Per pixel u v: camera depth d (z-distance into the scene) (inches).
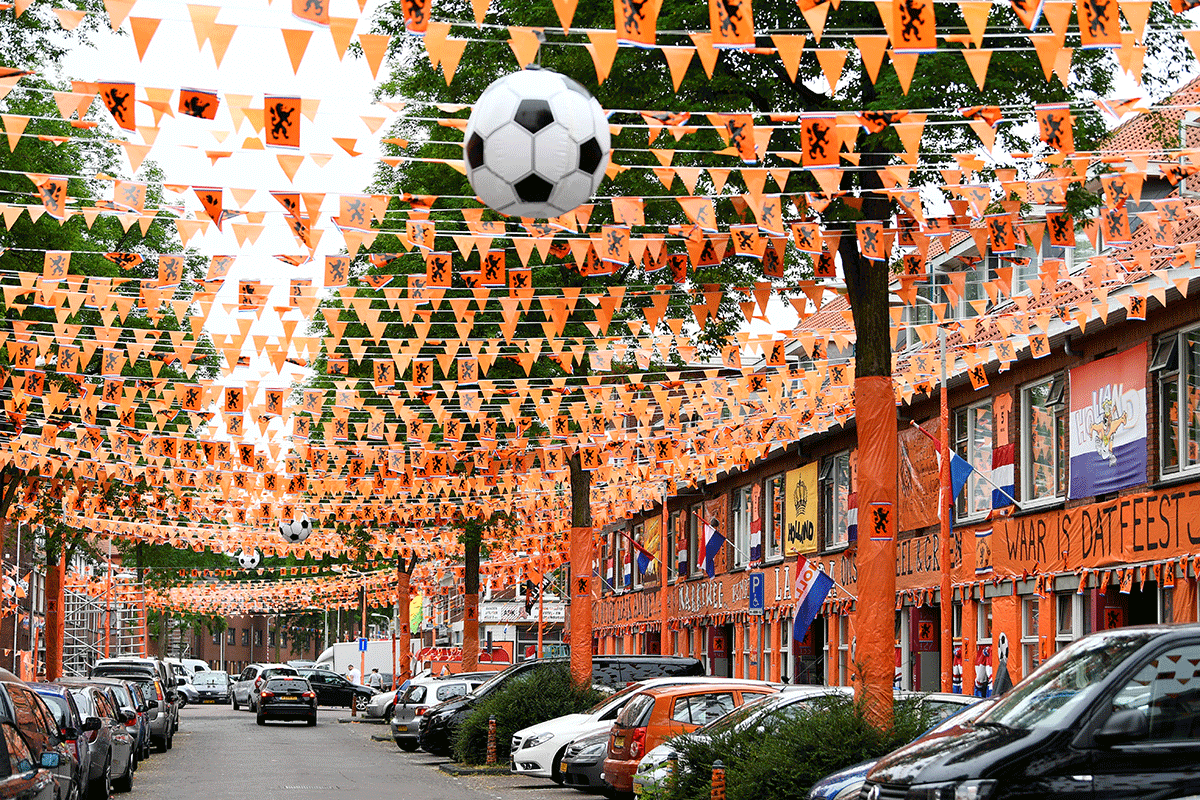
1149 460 983.0
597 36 390.9
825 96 663.1
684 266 639.1
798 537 1615.4
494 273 629.3
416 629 3732.8
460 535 1838.1
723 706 864.3
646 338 979.3
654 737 855.1
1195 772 388.2
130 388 896.9
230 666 5595.5
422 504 1505.9
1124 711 388.5
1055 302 1081.4
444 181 895.1
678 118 495.2
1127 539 999.0
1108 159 565.3
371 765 1283.2
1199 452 941.2
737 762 645.3
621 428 1125.7
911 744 436.1
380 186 1011.3
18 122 459.8
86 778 754.2
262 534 1876.2
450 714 1370.6
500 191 404.2
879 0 395.5
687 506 2017.7
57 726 656.4
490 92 404.2
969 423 1263.5
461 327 753.6
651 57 656.4
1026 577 1134.4
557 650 2689.5
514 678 1311.5
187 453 1011.3
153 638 4864.7
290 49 373.7
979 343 1176.2
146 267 1184.2
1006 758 389.7
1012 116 608.4
